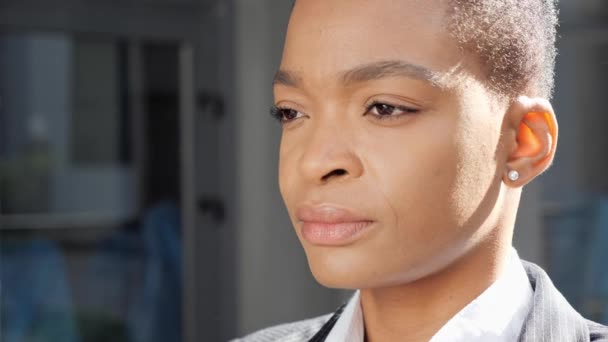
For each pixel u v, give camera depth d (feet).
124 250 10.12
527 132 3.22
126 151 10.05
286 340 4.16
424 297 3.26
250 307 10.96
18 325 9.65
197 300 10.64
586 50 8.25
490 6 3.07
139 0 10.01
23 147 9.57
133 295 10.23
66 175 9.75
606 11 8.26
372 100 2.97
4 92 9.45
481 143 3.04
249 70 10.82
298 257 11.05
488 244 3.22
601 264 8.18
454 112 2.97
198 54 10.46
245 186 10.89
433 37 2.96
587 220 8.13
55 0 9.53
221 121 10.66
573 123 8.19
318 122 3.05
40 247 9.71
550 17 3.51
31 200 9.63
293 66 3.10
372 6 2.98
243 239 10.89
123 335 10.19
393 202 2.94
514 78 3.16
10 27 9.40
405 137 2.94
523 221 7.80
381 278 3.00
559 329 3.23
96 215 9.93
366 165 2.96
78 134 9.76
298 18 3.13
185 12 10.34
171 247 10.42
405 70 2.92
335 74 2.98
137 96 10.08
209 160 10.61
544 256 7.97
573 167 8.17
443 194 2.97
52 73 9.62
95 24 9.73
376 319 3.43
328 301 10.62
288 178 3.14
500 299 3.26
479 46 3.02
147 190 10.22
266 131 10.92
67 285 9.84
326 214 2.98
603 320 8.20
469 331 3.18
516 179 3.18
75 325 9.89
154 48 10.19
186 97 10.39
